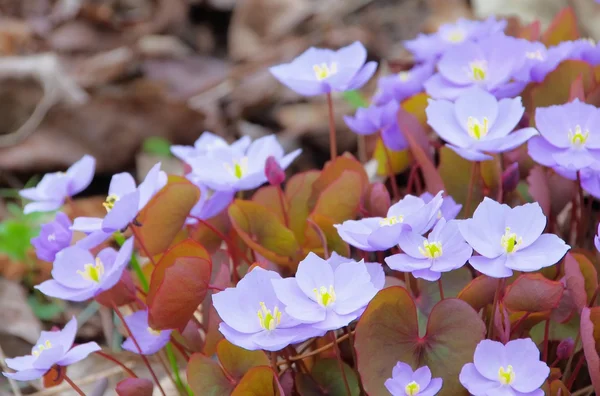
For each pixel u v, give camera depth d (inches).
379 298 26.2
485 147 27.7
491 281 26.7
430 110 28.2
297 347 29.5
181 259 26.6
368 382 26.2
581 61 29.6
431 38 32.7
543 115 28.1
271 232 28.7
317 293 26.1
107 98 49.9
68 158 49.9
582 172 28.2
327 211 28.6
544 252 26.0
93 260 27.6
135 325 28.2
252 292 26.4
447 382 26.3
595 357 25.7
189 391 28.6
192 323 28.3
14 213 42.6
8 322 34.8
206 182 28.4
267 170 28.5
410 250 26.3
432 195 28.9
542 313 27.1
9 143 49.8
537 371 25.7
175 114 51.2
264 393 26.6
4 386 33.2
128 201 26.8
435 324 26.4
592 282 27.5
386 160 31.2
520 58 29.4
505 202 29.5
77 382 32.1
